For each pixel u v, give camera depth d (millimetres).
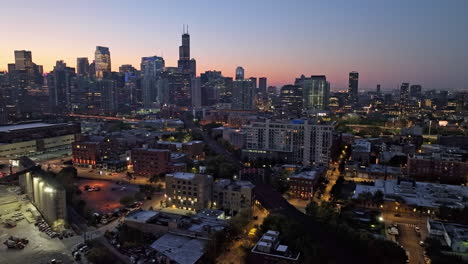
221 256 174750
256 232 191875
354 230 183375
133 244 184125
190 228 190250
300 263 155125
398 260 162500
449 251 173750
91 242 189875
